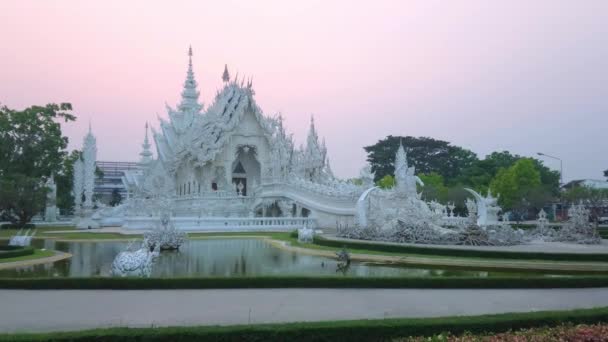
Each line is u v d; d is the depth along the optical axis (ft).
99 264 80.84
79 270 73.92
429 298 52.08
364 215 128.57
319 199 175.11
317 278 57.82
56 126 235.40
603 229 157.07
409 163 368.68
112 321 41.88
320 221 172.96
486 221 144.46
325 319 42.93
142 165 271.08
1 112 223.71
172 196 210.59
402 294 54.13
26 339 32.86
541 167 331.77
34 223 229.04
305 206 180.14
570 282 59.16
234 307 47.32
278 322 41.60
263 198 198.39
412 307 47.80
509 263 77.92
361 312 45.57
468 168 342.85
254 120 239.91
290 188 189.78
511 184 250.37
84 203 220.02
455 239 103.86
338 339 36.29
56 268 76.02
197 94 275.80
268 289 56.70
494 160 337.52
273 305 48.21
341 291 55.67
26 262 81.35
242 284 57.31
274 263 82.17
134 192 254.06
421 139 374.43
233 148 235.20
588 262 79.82
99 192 504.43
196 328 35.73
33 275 68.54
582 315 39.88
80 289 55.98
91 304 48.37
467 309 47.21
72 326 40.34
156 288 56.29
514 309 47.34
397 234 109.09
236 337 35.47
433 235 106.73
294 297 52.13
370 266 79.97
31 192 183.32
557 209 302.86
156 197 190.60
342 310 46.32
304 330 36.06
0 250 97.76
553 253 82.33
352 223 159.43
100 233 155.84
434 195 263.70
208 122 229.66
